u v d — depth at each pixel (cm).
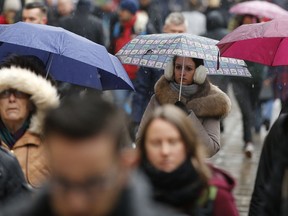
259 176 1041
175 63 1385
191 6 3656
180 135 851
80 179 501
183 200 843
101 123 510
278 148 960
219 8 3469
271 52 1477
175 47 1385
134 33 2577
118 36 2591
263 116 2953
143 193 526
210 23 2495
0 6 2781
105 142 507
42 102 1060
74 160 501
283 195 913
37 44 1331
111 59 1397
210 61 1488
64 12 2511
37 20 2067
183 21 2136
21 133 1079
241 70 1502
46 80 1103
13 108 1064
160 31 2853
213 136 1349
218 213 877
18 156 1065
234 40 1388
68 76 1452
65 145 504
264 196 951
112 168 508
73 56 1335
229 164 2489
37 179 1062
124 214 514
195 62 1385
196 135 858
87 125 506
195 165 849
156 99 1396
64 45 1343
